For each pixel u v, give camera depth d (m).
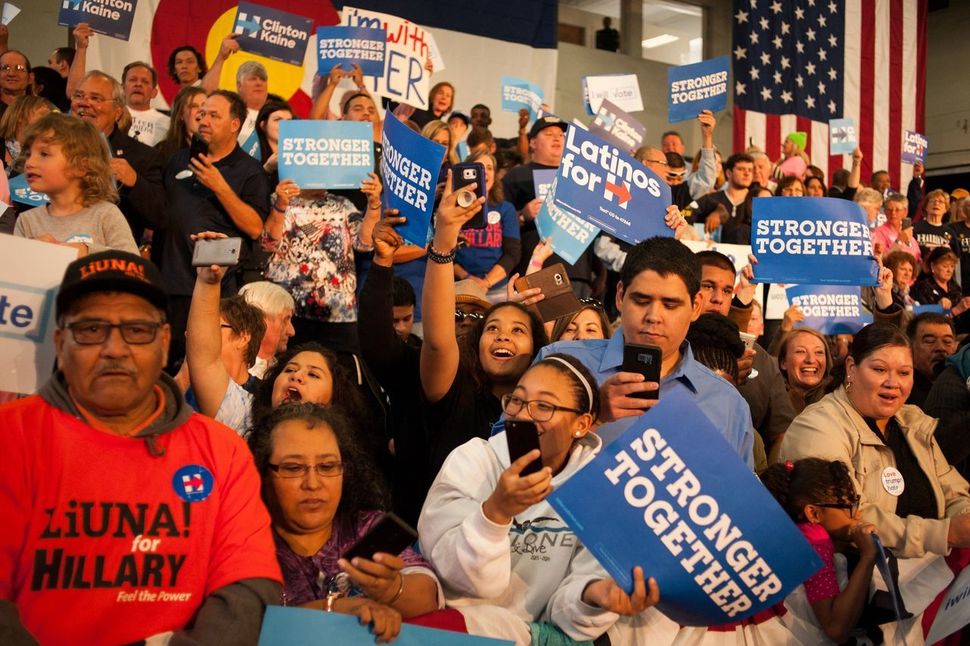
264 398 3.76
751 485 2.60
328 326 5.52
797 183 9.75
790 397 5.34
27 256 2.98
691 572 2.61
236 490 2.52
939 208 11.25
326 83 7.16
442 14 11.23
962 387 4.88
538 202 6.83
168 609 2.36
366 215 5.45
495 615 2.76
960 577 3.58
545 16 11.86
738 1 14.54
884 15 15.31
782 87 14.59
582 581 2.79
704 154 8.62
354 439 3.21
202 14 9.53
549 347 3.62
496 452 3.04
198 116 5.40
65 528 2.30
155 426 2.44
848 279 5.36
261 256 5.57
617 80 9.05
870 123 15.12
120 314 2.38
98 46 9.16
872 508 3.74
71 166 4.10
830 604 3.32
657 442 2.59
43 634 2.25
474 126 9.88
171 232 5.39
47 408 2.39
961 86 17.73
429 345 3.71
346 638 2.38
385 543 2.39
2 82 6.86
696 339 4.09
